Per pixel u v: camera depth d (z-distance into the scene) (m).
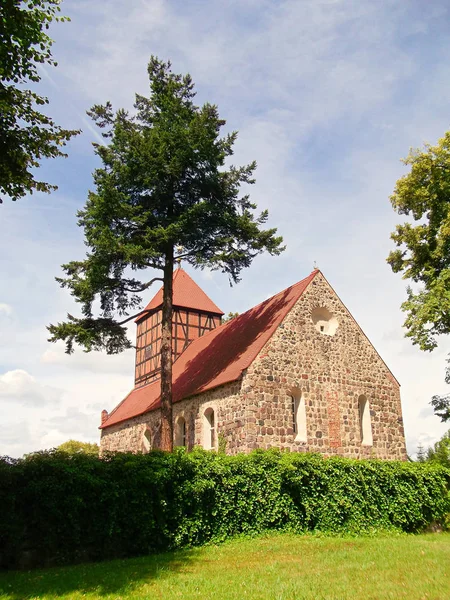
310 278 24.84
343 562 11.70
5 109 12.46
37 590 9.85
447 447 22.23
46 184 13.78
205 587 9.61
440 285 22.41
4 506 12.48
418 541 15.12
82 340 21.47
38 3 12.02
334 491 17.05
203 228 22.20
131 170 21.39
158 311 35.62
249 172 23.33
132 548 13.92
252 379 21.17
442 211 24.03
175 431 25.50
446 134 23.83
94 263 20.81
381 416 24.72
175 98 22.56
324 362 23.55
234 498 15.70
